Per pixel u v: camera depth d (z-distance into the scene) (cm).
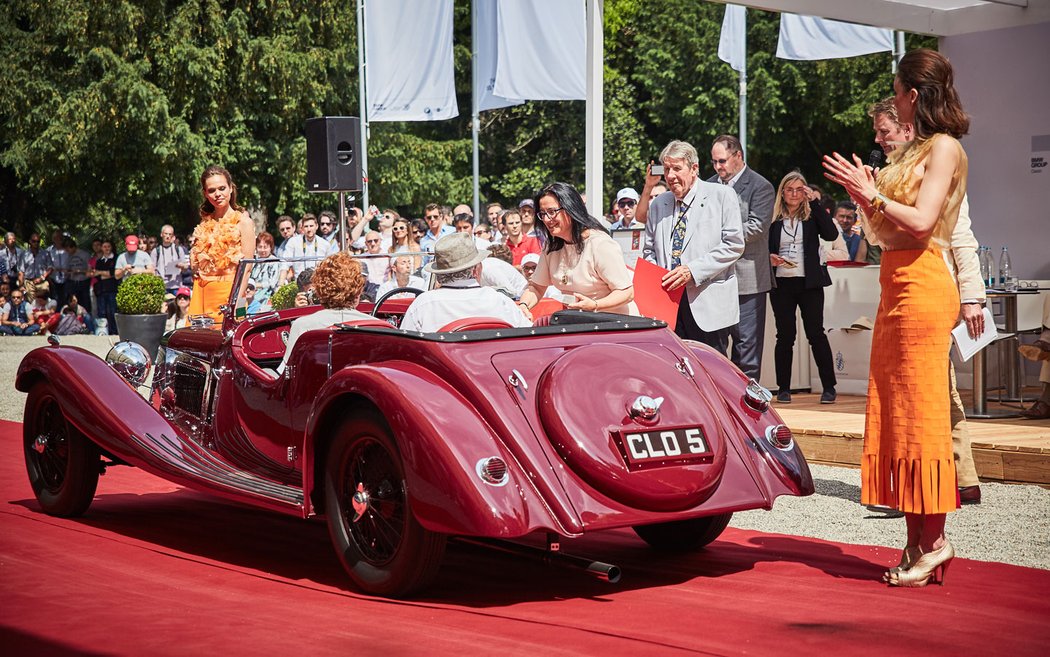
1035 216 968
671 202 711
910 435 428
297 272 573
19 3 2769
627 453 399
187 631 371
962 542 507
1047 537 512
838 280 957
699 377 454
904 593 419
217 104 2734
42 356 568
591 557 488
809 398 928
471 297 478
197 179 2697
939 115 428
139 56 2716
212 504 618
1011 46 972
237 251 805
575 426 398
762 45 3222
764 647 349
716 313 693
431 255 597
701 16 3269
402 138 3089
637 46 3406
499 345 429
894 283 433
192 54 2656
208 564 477
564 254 619
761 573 454
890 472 434
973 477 585
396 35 1705
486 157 3431
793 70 3166
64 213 3272
